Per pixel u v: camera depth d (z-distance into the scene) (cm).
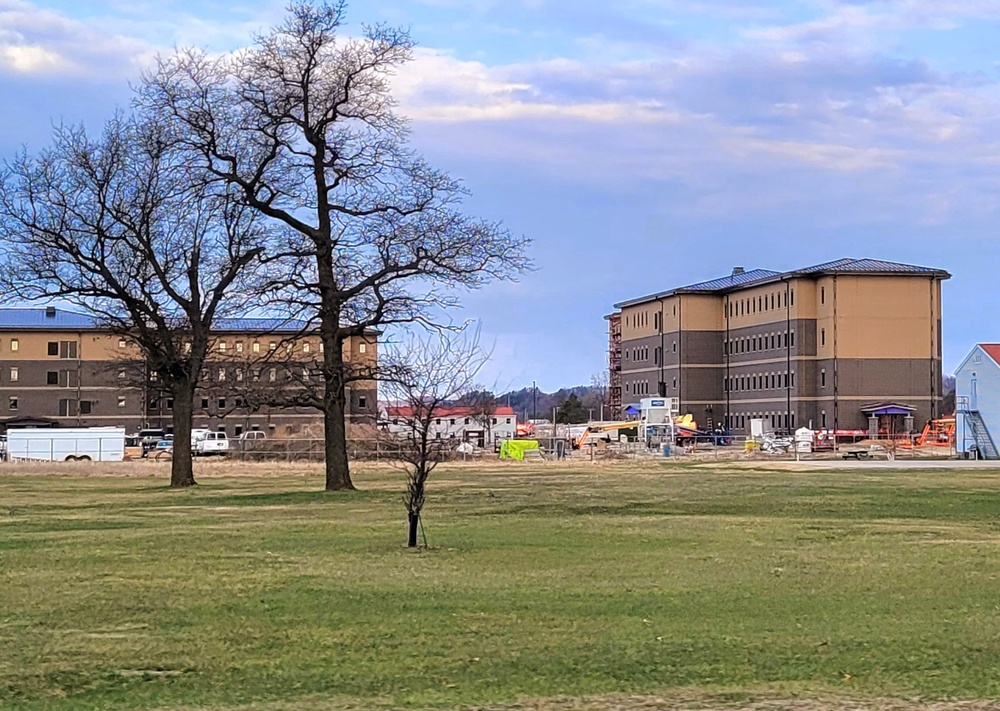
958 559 2328
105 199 4997
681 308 14338
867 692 1199
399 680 1259
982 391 9188
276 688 1227
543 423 17838
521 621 1605
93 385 12756
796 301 12631
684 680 1252
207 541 2689
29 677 1282
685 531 2925
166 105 4809
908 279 12381
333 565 2220
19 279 4975
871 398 12319
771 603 1758
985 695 1188
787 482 5219
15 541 2708
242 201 4709
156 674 1295
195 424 12700
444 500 4081
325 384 4812
